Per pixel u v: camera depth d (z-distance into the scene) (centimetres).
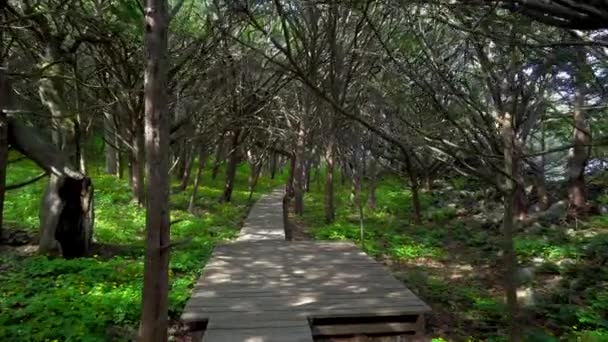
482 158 412
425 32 446
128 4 886
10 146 970
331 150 1612
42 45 1136
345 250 954
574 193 1427
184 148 2039
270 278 735
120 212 1462
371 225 1550
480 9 322
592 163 1501
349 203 2148
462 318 680
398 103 447
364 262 845
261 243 1036
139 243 1113
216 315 566
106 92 1402
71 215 934
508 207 414
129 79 1305
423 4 370
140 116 1512
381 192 2361
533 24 354
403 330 591
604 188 1658
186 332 592
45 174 955
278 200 2198
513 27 315
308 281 717
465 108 420
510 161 400
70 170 943
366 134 1231
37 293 670
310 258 877
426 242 1280
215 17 1321
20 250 934
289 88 1852
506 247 429
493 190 1839
